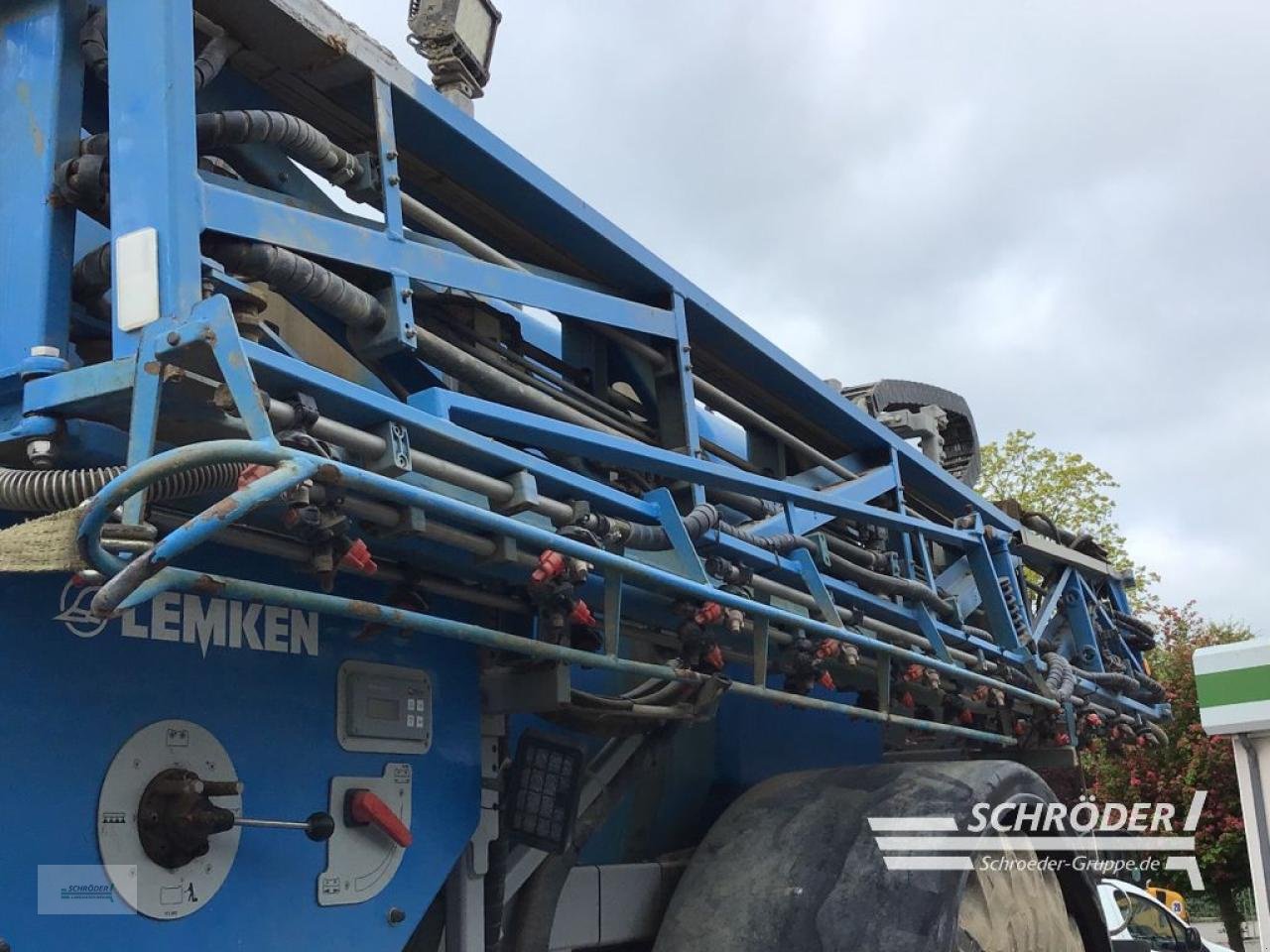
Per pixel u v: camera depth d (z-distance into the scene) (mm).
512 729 3270
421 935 2926
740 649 3803
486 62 3264
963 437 6480
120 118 2072
